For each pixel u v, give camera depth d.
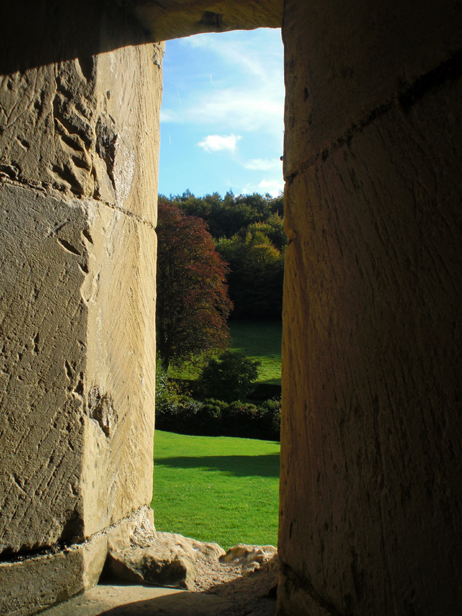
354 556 1.14
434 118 0.93
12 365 1.71
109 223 2.03
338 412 1.23
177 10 2.14
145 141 2.34
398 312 1.01
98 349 1.95
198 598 1.80
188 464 8.07
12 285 1.73
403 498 0.98
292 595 1.44
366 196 1.13
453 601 0.85
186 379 25.52
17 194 1.75
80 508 1.82
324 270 1.32
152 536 2.24
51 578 1.73
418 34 0.98
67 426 1.81
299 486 1.44
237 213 51.88
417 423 0.95
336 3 1.29
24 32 1.79
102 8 2.03
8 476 1.68
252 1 2.07
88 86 1.94
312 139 1.39
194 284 27.84
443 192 0.90
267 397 24.47
